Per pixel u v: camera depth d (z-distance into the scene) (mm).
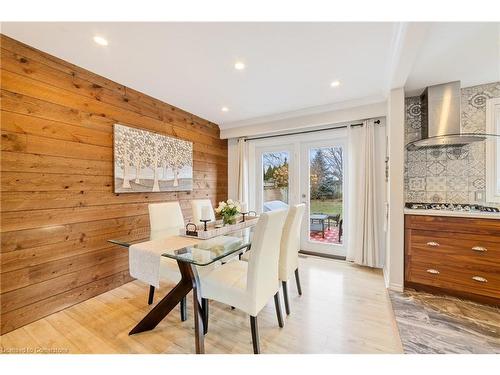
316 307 2168
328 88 2787
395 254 2496
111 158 2564
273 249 1705
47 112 2047
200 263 1432
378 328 1848
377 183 3158
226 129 4332
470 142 2678
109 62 2193
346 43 1896
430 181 2895
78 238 2258
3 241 1795
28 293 1919
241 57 2107
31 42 1885
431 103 2613
